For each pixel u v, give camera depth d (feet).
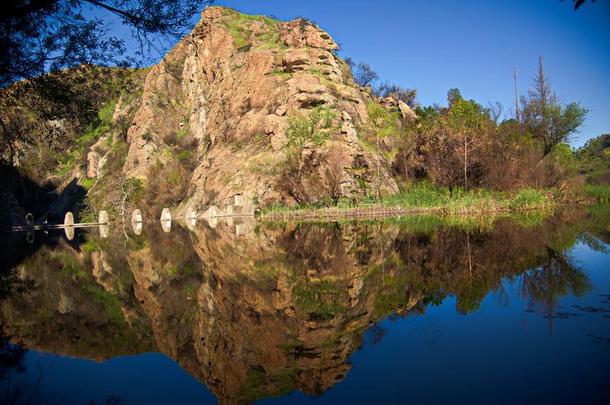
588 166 154.10
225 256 49.78
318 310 23.27
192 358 17.98
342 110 153.48
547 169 110.22
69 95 31.01
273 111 164.14
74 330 23.21
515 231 52.08
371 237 55.31
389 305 22.72
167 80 255.70
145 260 52.03
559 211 84.12
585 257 32.40
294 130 143.02
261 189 144.05
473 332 17.20
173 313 25.89
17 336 22.30
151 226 141.08
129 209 196.95
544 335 16.17
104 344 20.59
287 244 55.93
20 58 26.73
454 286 25.61
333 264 37.83
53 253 65.10
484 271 29.14
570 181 109.91
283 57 175.83
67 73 30.04
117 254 61.11
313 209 118.93
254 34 225.35
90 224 184.96
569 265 29.45
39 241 91.35
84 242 85.20
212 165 172.55
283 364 16.10
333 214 108.47
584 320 17.69
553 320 17.89
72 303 29.86
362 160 135.74
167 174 203.31
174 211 184.44
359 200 122.21
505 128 117.80
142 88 275.59
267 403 12.82
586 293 21.98
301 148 138.72
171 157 223.71
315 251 47.50
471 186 106.32
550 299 21.16
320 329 19.95
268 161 149.07
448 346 15.92
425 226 65.67
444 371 13.66
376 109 178.40
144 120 240.12
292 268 37.40
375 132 158.92
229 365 16.61
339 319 21.26
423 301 22.79
